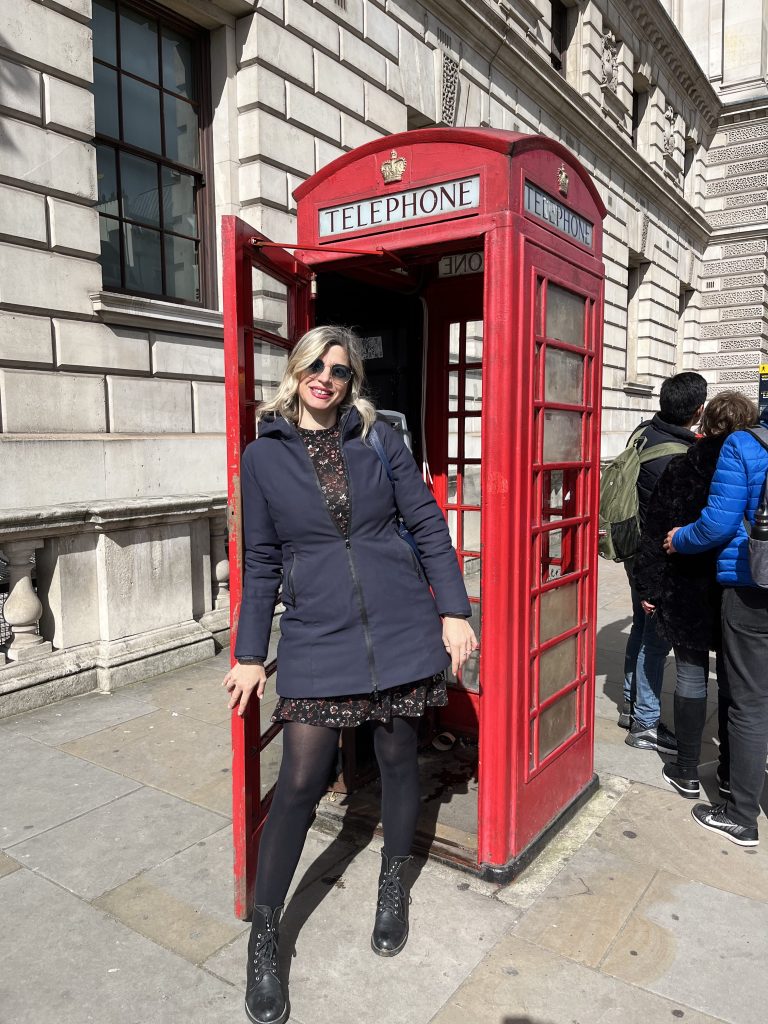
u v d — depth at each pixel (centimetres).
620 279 1530
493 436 249
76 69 525
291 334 290
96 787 337
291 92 691
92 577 469
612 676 506
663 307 1798
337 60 742
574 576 304
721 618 286
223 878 267
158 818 310
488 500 251
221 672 502
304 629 207
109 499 536
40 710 429
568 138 1255
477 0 929
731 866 275
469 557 392
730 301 2130
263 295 257
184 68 659
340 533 205
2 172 488
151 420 596
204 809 318
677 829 301
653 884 262
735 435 273
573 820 308
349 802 310
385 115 810
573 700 314
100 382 557
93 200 545
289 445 208
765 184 2044
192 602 535
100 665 464
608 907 249
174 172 654
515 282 245
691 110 1927
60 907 249
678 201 1792
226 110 662
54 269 521
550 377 278
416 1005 205
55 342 527
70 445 518
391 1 809
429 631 212
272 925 209
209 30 661
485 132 248
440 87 895
